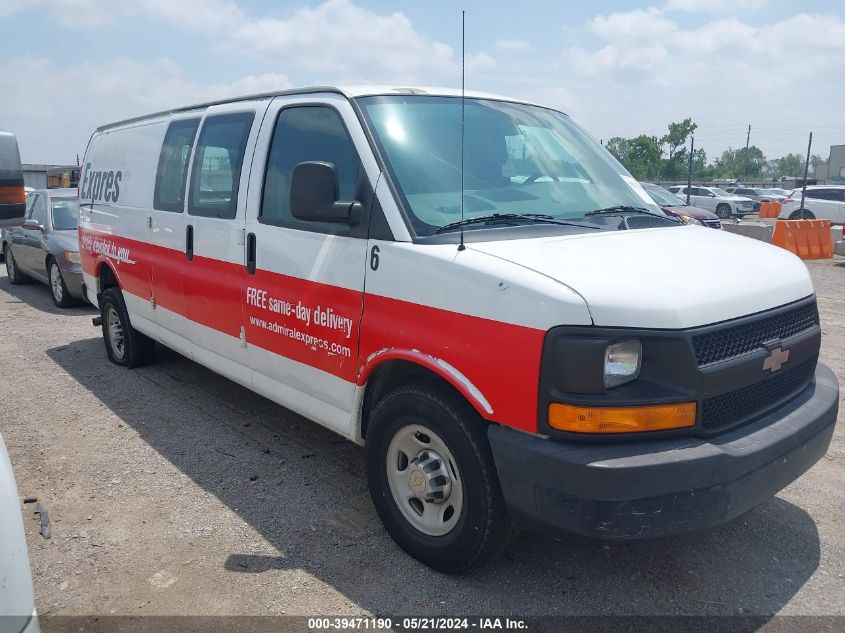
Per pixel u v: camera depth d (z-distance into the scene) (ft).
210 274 15.33
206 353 16.22
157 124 18.72
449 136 12.30
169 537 12.04
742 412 9.68
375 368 11.34
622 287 8.86
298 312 12.66
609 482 8.41
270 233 13.32
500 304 9.25
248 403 18.63
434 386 10.41
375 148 11.42
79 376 21.13
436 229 10.71
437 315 10.05
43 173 85.97
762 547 11.68
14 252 37.91
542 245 10.21
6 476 6.17
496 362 9.25
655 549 11.60
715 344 9.09
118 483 14.07
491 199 11.68
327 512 12.86
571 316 8.62
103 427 17.03
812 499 13.32
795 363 10.52
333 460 15.11
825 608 10.10
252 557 11.42
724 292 9.42
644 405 8.66
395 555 11.42
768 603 10.22
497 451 9.26
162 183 17.76
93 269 22.54
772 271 10.62
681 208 52.19
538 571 10.96
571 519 8.67
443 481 10.52
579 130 15.10
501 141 12.83
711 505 8.74
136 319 20.07
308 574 10.93
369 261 11.13
